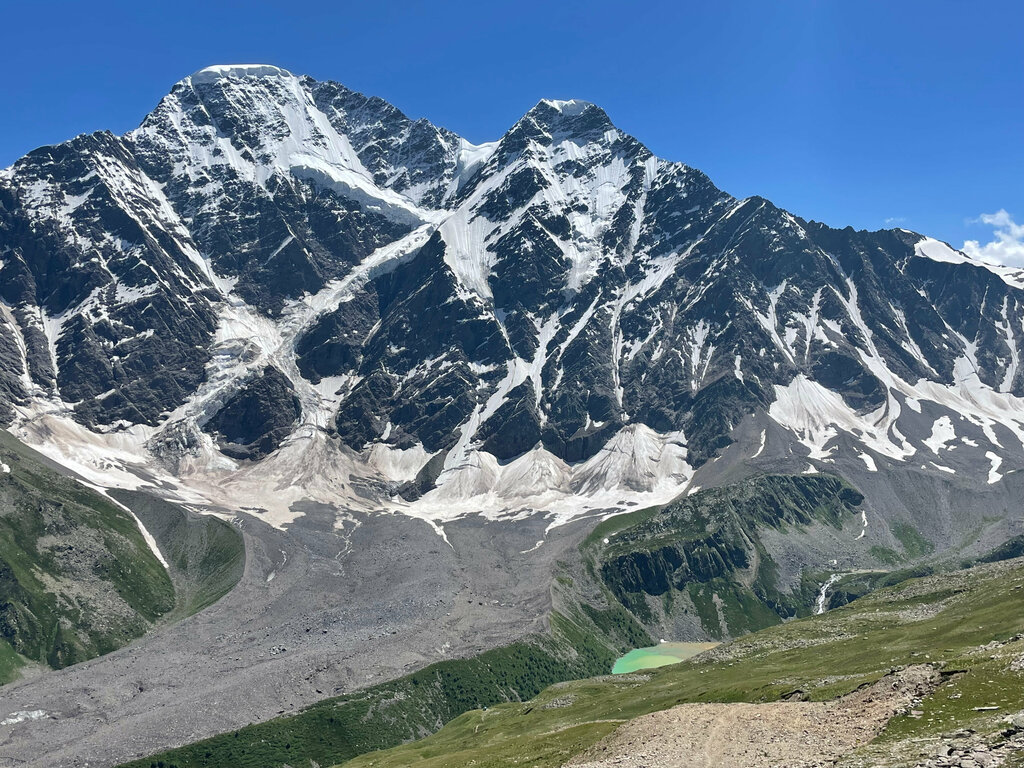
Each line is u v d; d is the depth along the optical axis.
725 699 141.38
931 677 94.38
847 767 76.06
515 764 122.62
